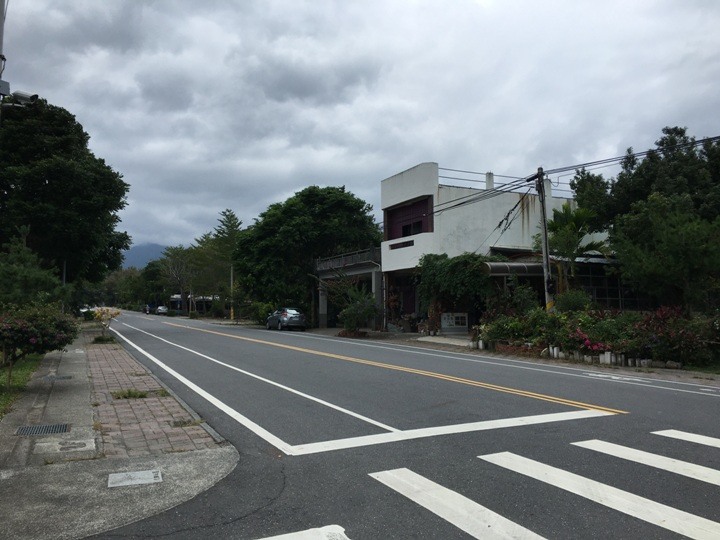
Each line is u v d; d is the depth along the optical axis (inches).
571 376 531.5
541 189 833.5
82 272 1419.8
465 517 180.4
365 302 1161.4
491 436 283.0
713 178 972.6
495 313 928.3
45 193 1082.7
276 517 183.6
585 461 239.0
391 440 277.4
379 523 176.9
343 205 1562.5
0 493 209.0
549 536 165.8
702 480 213.5
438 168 1164.5
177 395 419.2
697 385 499.5
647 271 747.4
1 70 334.0
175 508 193.6
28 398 405.7
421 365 600.7
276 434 295.4
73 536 171.5
